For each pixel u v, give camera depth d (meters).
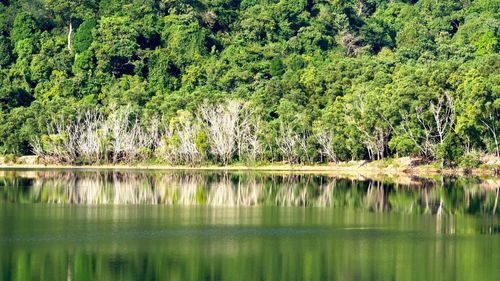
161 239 104.38
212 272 86.19
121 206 139.62
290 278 84.00
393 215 129.88
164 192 164.25
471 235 110.06
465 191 168.25
